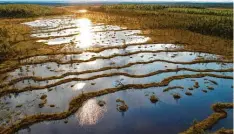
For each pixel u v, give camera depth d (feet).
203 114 60.13
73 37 145.38
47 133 52.80
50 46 121.39
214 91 73.00
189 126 54.95
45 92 71.61
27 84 76.59
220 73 87.45
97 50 113.70
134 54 109.50
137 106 63.98
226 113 60.08
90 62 97.55
